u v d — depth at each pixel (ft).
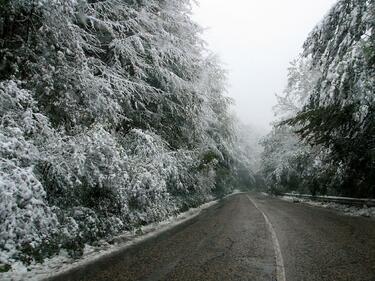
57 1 25.12
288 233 32.07
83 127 31.37
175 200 59.31
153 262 21.35
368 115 45.70
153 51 43.37
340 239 28.17
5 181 20.17
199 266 20.16
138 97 45.60
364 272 18.39
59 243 23.84
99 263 21.38
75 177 25.86
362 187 58.29
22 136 23.17
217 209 69.46
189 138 61.93
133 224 35.45
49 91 28.81
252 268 19.52
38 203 21.63
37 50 29.84
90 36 37.63
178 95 50.57
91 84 31.83
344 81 42.32
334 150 55.83
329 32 49.90
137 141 38.86
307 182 92.32
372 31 42.37
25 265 20.04
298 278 17.53
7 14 26.09
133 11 41.55
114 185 29.25
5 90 23.98
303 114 50.90
